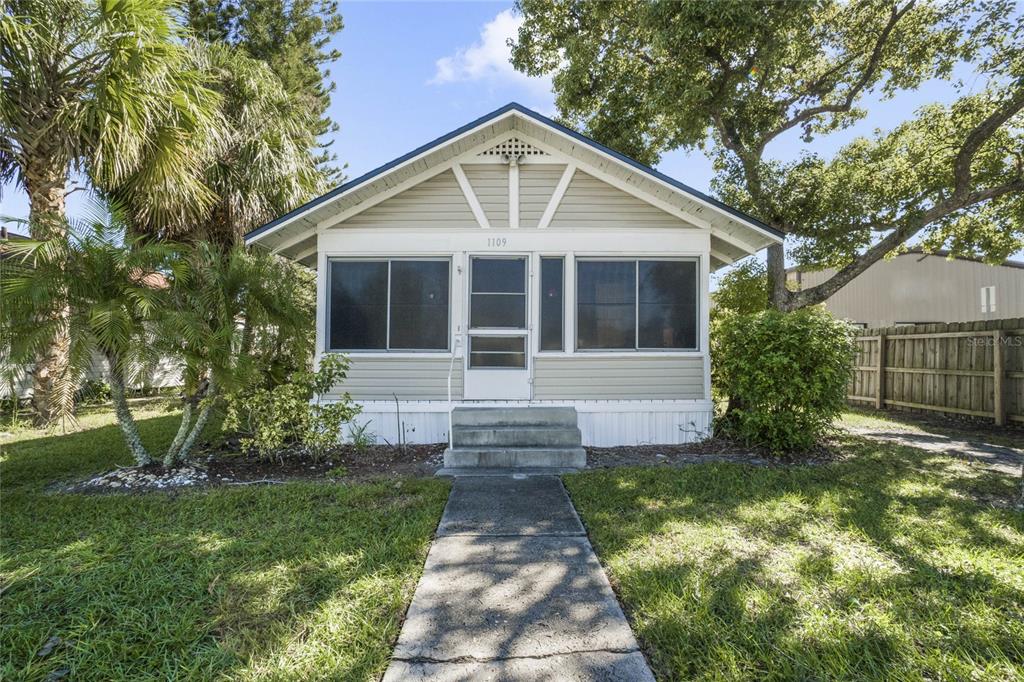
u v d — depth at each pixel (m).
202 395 5.61
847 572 2.95
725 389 7.66
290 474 5.34
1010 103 7.39
